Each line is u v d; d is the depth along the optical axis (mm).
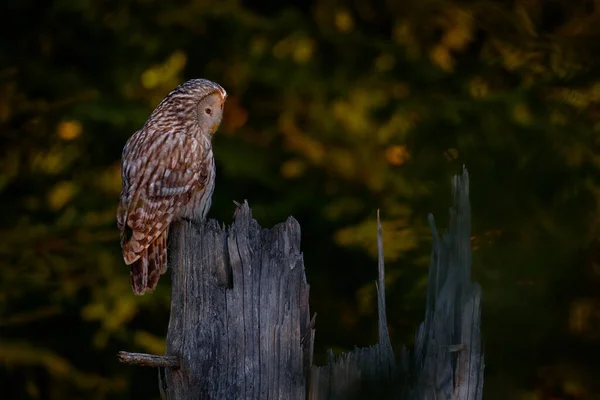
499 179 11391
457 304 5102
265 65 13391
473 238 10922
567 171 11539
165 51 13562
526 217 11125
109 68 13609
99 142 13367
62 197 13156
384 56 13547
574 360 11688
